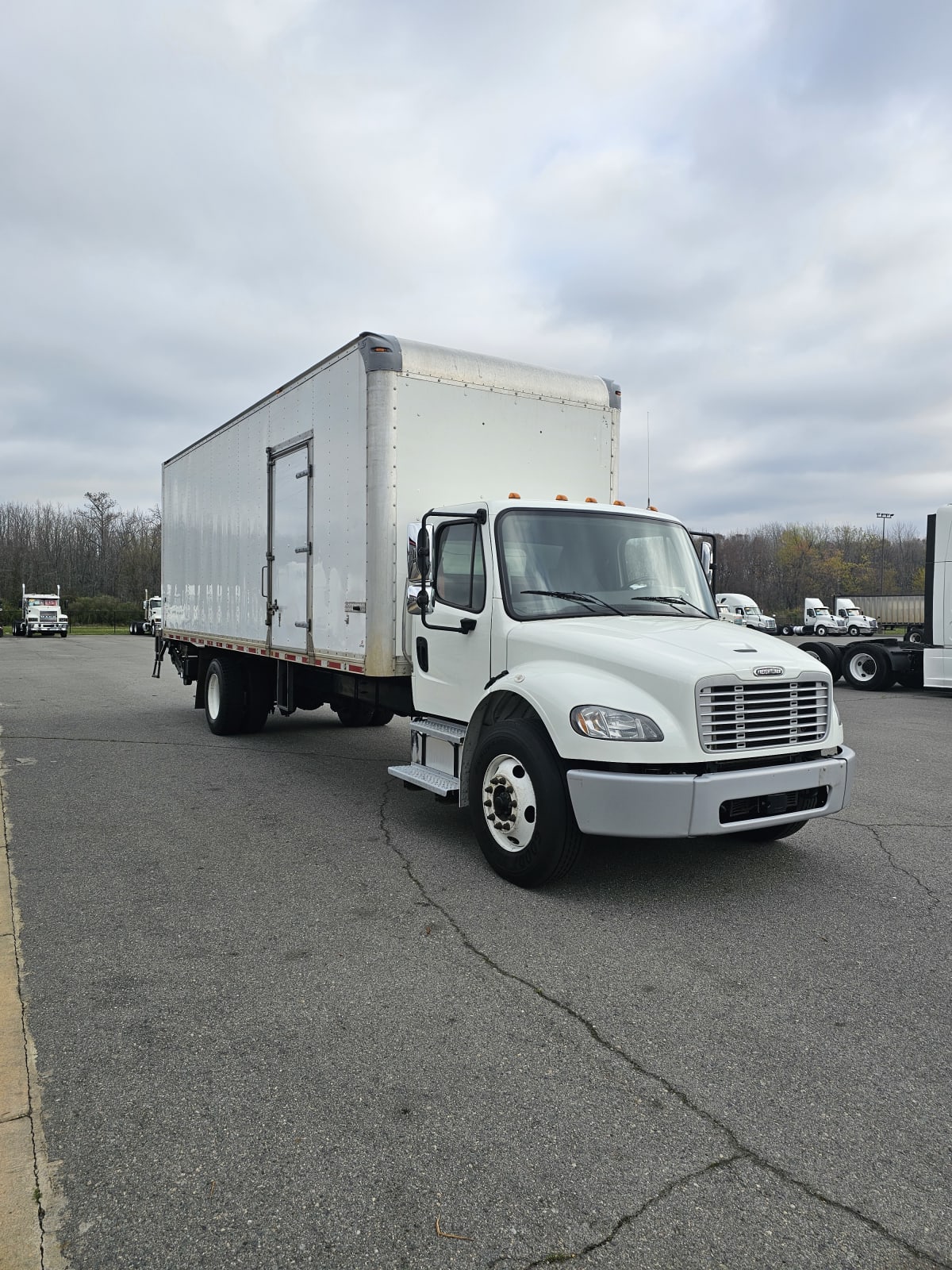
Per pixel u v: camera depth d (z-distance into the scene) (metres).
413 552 6.34
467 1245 2.28
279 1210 2.41
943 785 8.38
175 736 10.93
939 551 15.38
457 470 6.95
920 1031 3.47
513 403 7.24
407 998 3.72
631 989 3.82
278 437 8.57
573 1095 2.98
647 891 5.15
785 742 4.99
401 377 6.68
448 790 5.72
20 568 79.31
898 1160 2.64
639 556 6.30
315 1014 3.56
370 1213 2.40
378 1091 3.00
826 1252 2.26
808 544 93.75
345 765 9.10
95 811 7.02
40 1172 2.57
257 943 4.32
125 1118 2.84
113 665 23.67
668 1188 2.51
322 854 5.86
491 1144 2.71
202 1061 3.20
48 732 11.15
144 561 80.25
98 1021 3.51
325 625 7.57
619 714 4.70
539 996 3.74
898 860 5.82
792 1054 3.28
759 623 43.16
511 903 4.91
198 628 11.41
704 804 4.58
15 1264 2.21
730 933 4.48
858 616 54.69
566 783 4.89
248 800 7.45
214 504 10.69
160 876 5.39
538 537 5.95
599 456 7.77
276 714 13.20
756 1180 2.54
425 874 5.44
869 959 4.18
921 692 17.72
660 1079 3.10
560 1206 2.43
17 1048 3.29
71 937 4.39
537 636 5.41
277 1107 2.90
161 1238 2.30
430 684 6.40
